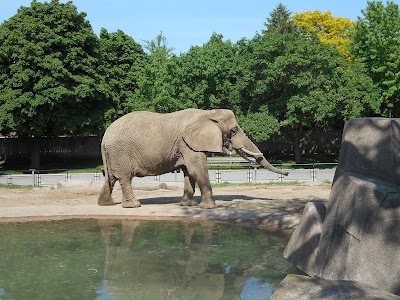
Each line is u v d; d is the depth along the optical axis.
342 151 7.50
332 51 32.28
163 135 13.79
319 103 30.69
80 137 39.62
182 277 8.16
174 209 13.78
